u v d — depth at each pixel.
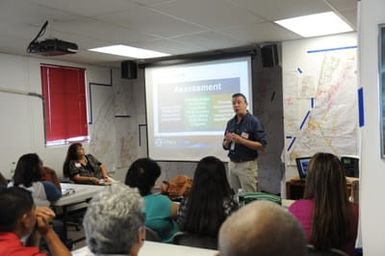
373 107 1.92
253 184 4.71
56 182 4.13
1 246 1.53
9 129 5.25
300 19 4.10
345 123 4.84
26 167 3.65
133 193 1.42
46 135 5.81
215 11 3.69
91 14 3.62
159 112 6.55
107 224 1.31
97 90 6.75
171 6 3.46
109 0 3.21
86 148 6.50
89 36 4.53
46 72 5.84
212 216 2.20
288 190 4.89
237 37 4.95
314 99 5.03
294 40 5.14
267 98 6.13
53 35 4.38
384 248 1.93
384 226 1.92
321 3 3.51
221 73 5.96
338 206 1.98
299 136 5.14
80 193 4.05
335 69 4.88
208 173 2.28
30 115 5.56
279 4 3.51
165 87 6.47
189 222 2.26
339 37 4.84
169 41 5.01
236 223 0.71
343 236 1.98
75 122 6.32
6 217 1.59
